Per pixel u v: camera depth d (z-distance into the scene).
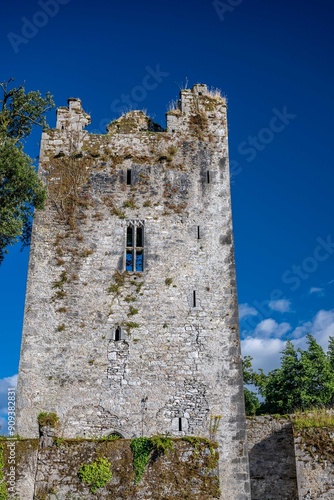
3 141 25.98
